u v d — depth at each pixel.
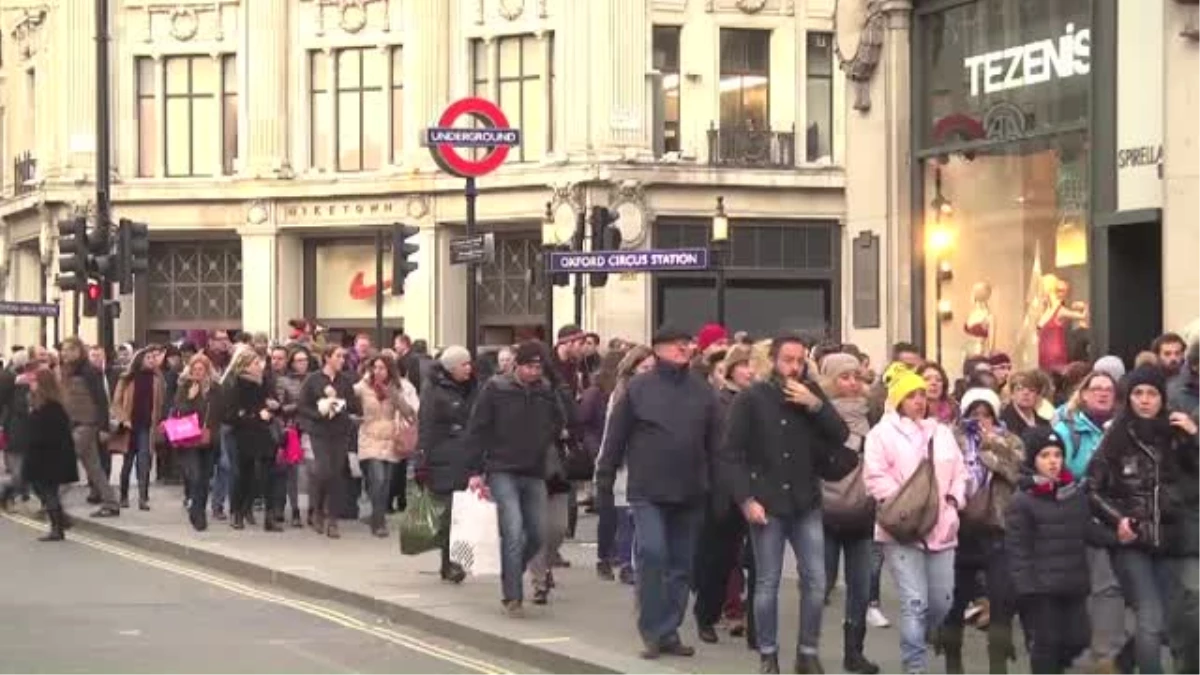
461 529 12.57
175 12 43.78
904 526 9.20
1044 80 15.34
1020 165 15.70
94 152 44.00
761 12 40.59
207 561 16.42
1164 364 10.12
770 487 9.59
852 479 9.84
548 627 11.76
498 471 12.16
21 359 21.84
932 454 9.33
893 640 11.28
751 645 10.91
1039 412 11.00
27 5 45.25
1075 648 9.06
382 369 17.66
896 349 11.33
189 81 44.00
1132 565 8.86
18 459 21.42
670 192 39.44
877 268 17.30
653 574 10.52
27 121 47.12
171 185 43.38
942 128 16.70
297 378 18.75
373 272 43.00
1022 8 15.61
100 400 20.19
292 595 14.39
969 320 16.41
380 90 42.56
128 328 43.97
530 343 12.22
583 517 19.61
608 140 39.03
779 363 9.69
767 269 40.19
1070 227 15.06
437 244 41.38
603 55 39.16
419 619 12.52
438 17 41.53
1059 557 8.85
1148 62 13.99
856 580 10.00
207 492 18.69
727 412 10.31
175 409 18.62
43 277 44.69
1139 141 14.09
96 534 19.11
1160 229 14.13
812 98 41.12
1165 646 10.45
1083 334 14.62
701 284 39.59
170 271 44.50
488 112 19.77
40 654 11.10
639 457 10.51
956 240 16.56
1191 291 13.34
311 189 42.44
